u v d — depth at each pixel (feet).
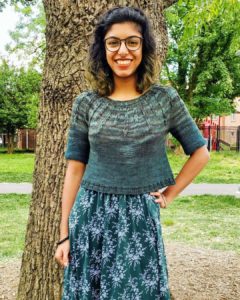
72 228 7.34
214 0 18.65
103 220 7.13
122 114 7.04
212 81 75.97
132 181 7.07
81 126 7.47
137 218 7.05
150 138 7.03
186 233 23.90
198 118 79.10
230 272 16.55
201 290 14.60
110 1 9.87
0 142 128.67
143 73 7.26
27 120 97.66
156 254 7.13
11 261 18.52
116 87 7.36
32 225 10.94
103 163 7.15
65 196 7.75
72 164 7.68
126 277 6.98
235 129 105.29
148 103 7.12
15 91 100.01
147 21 7.32
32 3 39.29
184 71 76.69
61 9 9.98
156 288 7.11
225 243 21.68
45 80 10.45
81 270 7.29
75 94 10.11
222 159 76.18
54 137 10.39
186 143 7.48
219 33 69.31
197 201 34.17
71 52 10.05
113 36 7.13
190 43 67.97
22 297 11.14
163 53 10.79
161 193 7.45
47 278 10.76
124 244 7.00
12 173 53.67
